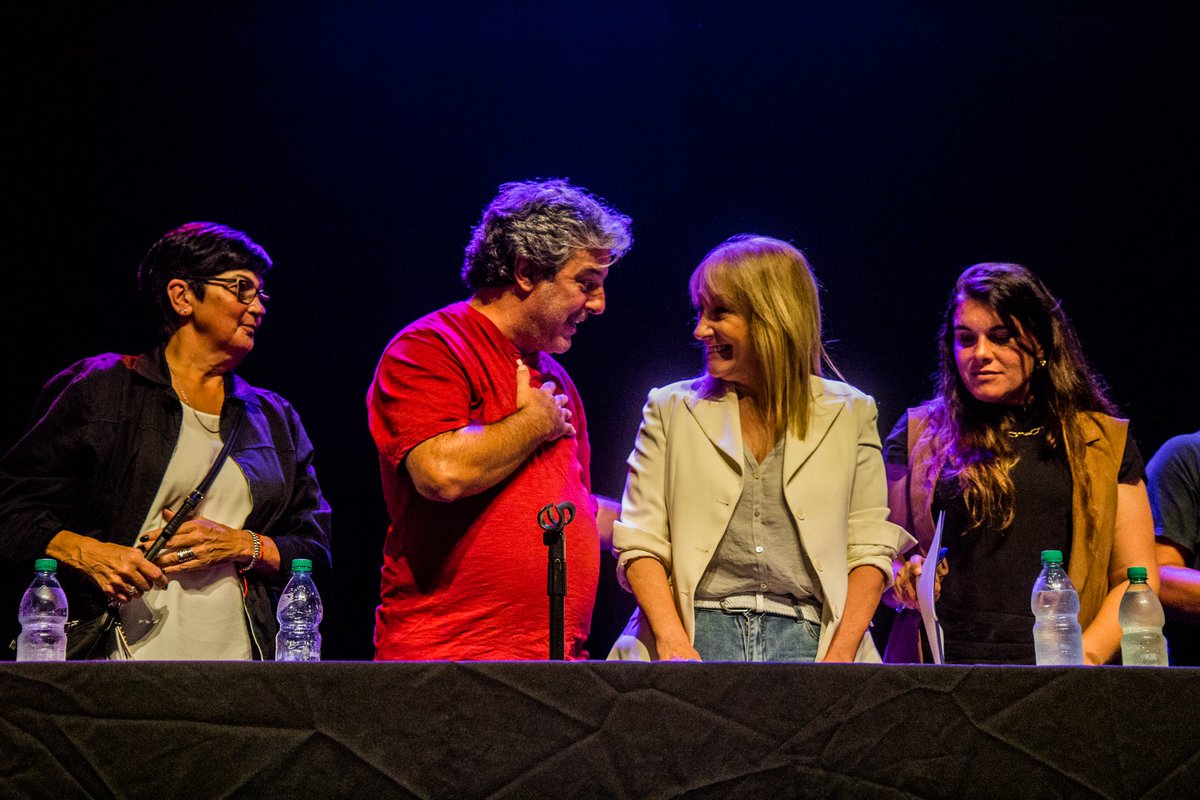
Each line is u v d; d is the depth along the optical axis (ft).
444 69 16.88
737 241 8.07
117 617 7.64
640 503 7.91
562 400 7.53
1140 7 16.33
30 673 4.81
